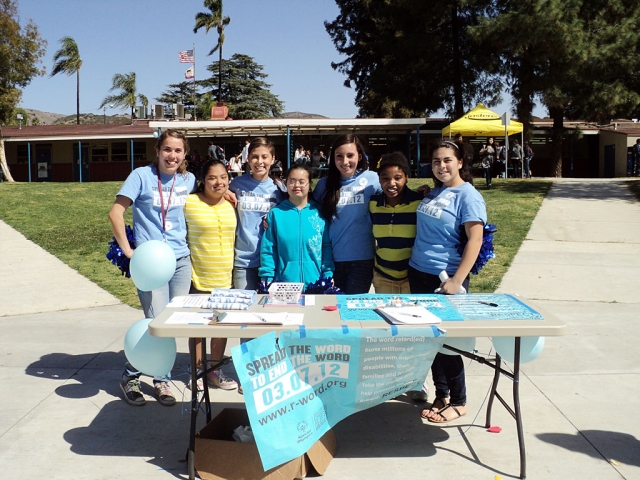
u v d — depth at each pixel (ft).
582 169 106.83
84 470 11.71
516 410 11.64
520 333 10.69
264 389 10.68
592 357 17.98
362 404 11.66
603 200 52.42
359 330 10.75
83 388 15.92
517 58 87.66
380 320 11.19
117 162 114.21
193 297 12.96
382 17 100.63
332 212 14.61
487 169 64.80
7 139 109.29
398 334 10.74
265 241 14.58
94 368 17.43
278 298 12.39
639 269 29.32
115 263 15.20
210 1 167.94
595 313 22.72
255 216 15.24
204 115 182.80
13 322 22.39
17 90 103.81
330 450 12.13
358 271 14.96
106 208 53.16
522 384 16.02
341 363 11.14
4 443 12.81
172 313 11.62
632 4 72.38
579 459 12.07
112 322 22.22
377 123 80.28
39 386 16.03
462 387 13.87
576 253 32.73
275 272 14.71
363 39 125.49
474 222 12.76
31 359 18.17
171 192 14.73
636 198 53.42
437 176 13.24
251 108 234.38
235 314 11.28
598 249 33.71
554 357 18.01
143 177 14.48
